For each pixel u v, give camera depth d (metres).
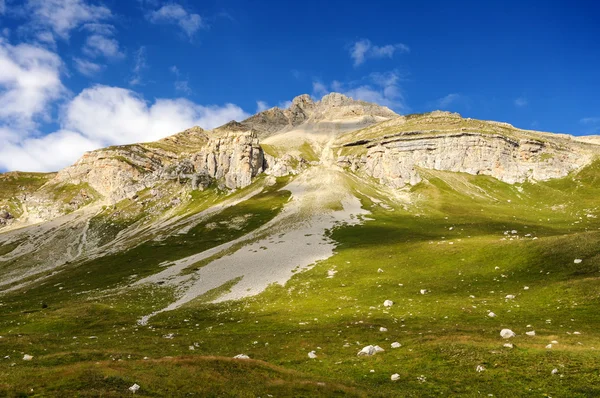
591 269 56.06
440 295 60.03
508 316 45.88
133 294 83.88
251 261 103.00
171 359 31.03
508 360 29.17
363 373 30.62
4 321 62.66
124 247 158.25
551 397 23.34
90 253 170.62
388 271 79.75
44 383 24.28
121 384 24.61
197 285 87.94
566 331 37.66
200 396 24.00
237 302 70.94
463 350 32.22
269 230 143.38
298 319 55.53
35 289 110.00
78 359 35.00
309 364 34.16
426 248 88.50
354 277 79.25
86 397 22.05
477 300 54.38
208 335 49.09
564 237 69.69
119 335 50.91
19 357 37.69
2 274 154.50
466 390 25.50
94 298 83.31
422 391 25.91
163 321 60.09
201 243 141.88
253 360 31.98
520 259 68.00
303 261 97.06
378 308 57.03
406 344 37.03
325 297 68.00
